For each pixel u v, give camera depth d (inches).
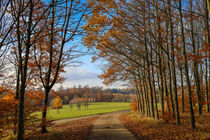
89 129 508.7
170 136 328.2
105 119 931.3
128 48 601.0
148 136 349.7
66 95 4256.9
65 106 3853.3
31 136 356.2
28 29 300.2
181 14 407.8
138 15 445.4
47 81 426.6
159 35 506.9
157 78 684.7
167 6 432.5
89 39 480.4
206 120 469.7
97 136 384.8
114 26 472.1
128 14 473.4
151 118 645.9
